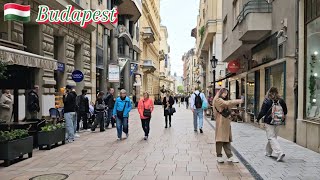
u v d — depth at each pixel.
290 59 12.60
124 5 37.50
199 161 8.86
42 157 9.40
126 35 38.31
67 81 19.19
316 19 10.85
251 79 19.62
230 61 24.23
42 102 15.55
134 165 8.38
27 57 10.10
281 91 13.87
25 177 7.23
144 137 13.09
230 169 7.95
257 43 17.55
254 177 7.20
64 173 7.57
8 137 8.34
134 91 50.44
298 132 11.70
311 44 11.23
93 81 24.72
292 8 12.46
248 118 20.53
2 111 12.89
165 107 17.95
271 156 9.48
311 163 8.59
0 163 8.54
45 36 16.33
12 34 13.53
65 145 11.56
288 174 7.45
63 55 18.98
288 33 12.88
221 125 8.58
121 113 13.02
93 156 9.55
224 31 25.19
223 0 25.39
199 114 15.55
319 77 10.55
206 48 47.16
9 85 10.41
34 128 10.98
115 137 13.76
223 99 8.70
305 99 11.59
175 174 7.47
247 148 10.89
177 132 15.62
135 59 49.50
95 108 16.05
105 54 29.86
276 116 8.95
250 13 14.82
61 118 13.91
